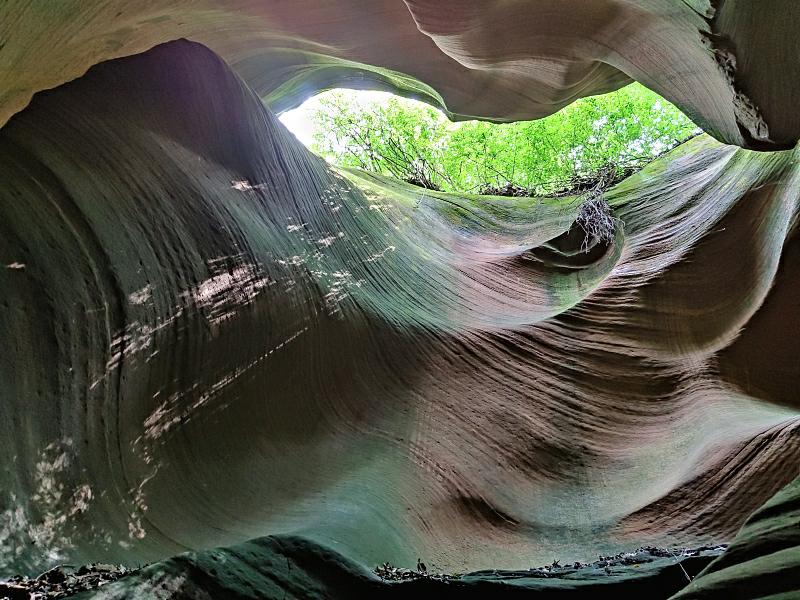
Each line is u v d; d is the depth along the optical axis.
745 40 4.13
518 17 5.81
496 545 7.20
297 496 6.01
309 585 2.47
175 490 4.67
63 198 4.62
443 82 8.87
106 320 4.50
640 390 9.12
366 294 8.90
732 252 9.14
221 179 6.96
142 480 4.38
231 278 6.19
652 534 6.99
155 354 4.91
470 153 21.12
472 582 2.90
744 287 8.75
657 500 7.32
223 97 7.34
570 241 12.20
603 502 7.71
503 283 11.82
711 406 8.45
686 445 8.12
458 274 11.68
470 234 13.95
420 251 11.66
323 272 8.16
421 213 13.40
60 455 3.73
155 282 5.18
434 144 21.08
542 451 8.39
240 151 7.58
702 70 4.80
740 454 7.29
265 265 6.85
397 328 8.88
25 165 4.53
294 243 7.92
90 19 5.24
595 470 8.20
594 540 7.12
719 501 7.07
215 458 5.24
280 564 2.49
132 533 4.04
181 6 6.46
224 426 5.49
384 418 7.91
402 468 7.60
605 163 16.73
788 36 3.97
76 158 5.01
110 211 5.03
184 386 5.16
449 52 6.80
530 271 12.02
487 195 16.45
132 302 4.82
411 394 8.45
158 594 2.04
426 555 6.75
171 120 6.44
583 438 8.62
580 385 9.26
